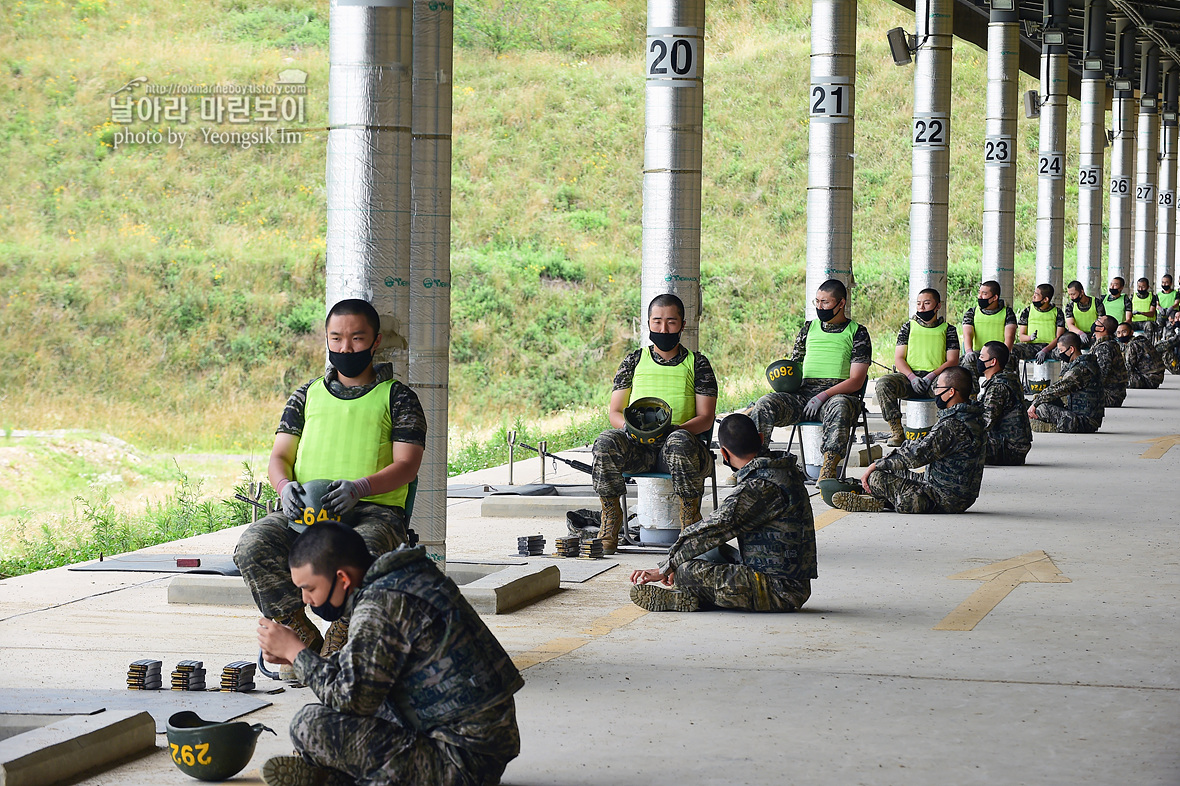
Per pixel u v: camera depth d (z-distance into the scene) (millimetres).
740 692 7883
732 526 10148
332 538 5574
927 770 6402
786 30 75000
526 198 58656
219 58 57500
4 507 28688
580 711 7477
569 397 48750
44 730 6578
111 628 9938
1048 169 38250
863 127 70750
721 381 42375
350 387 8102
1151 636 9375
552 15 69750
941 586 11250
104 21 58094
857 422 16375
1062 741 6879
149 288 47188
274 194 52500
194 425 41844
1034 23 41281
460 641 5488
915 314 21297
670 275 14094
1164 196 60500
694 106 14055
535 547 12734
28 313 45500
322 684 5445
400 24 8875
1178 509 15602
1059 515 15172
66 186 51062
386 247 8891
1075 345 24531
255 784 6285
